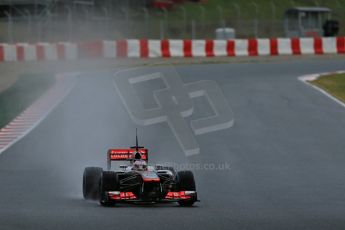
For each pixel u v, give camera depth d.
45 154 68.00
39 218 38.34
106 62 144.00
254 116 86.38
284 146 71.06
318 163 63.19
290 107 92.06
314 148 70.12
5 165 62.84
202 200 47.19
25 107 92.75
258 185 53.75
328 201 46.78
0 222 36.94
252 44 157.75
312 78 116.56
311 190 51.59
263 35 185.25
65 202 45.78
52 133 77.94
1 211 41.41
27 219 38.00
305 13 182.75
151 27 178.38
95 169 46.97
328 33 186.50
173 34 178.25
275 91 103.44
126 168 46.56
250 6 199.62
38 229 34.66
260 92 102.25
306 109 90.81
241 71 124.38
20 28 169.12
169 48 153.50
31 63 144.88
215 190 51.69
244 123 82.44
